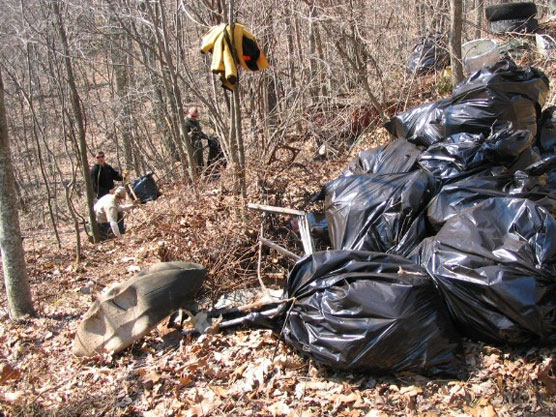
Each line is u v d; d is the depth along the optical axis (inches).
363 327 125.5
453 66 262.7
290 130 311.3
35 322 193.9
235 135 220.2
